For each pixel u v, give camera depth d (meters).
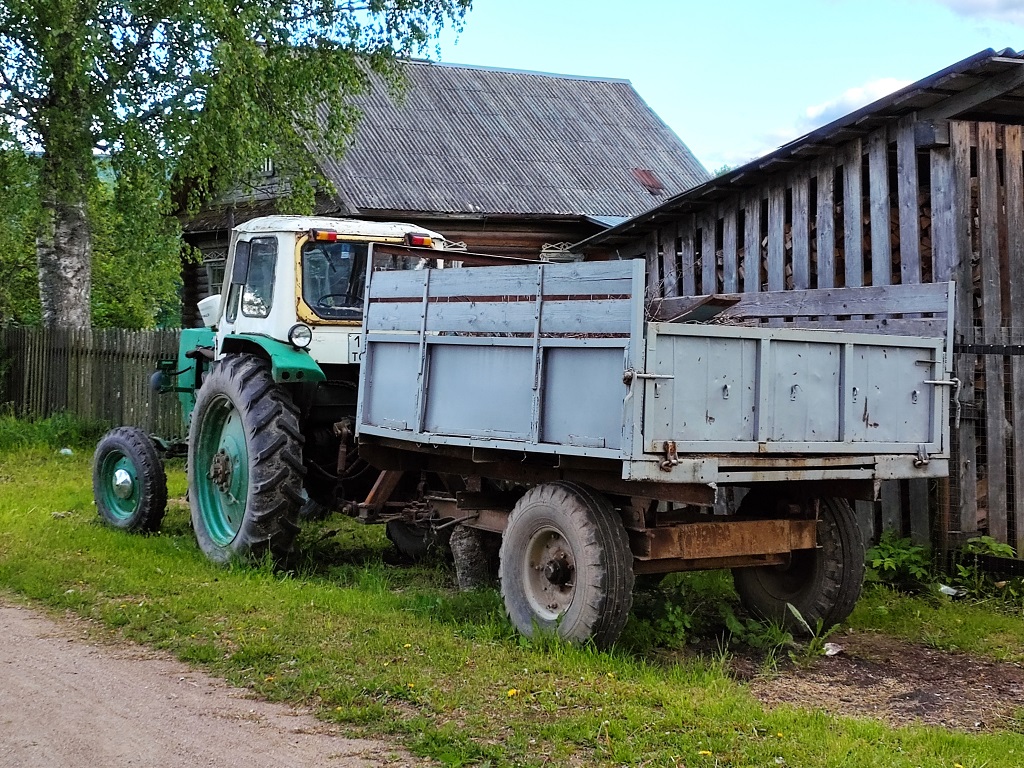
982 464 7.67
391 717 4.40
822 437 5.40
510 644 5.47
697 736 4.19
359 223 7.84
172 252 15.52
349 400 7.84
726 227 9.62
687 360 4.88
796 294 7.54
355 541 8.79
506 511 6.32
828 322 7.21
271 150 14.95
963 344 7.52
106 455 8.89
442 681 4.83
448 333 5.88
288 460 7.12
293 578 7.27
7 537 8.11
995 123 7.65
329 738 4.21
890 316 6.74
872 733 4.29
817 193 8.56
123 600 6.29
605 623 5.18
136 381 14.66
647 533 5.35
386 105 19.80
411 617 5.98
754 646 5.93
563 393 5.13
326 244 7.65
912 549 7.48
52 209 15.91
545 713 4.43
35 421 15.29
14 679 4.93
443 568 7.66
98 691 4.77
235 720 4.41
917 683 5.31
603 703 4.54
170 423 14.06
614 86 23.38
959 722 4.68
